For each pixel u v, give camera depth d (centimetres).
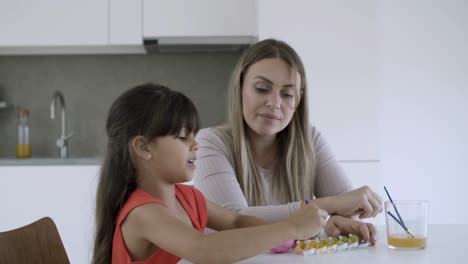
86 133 350
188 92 355
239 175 153
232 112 154
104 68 352
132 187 111
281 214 129
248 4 320
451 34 306
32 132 347
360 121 297
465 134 307
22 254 107
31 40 314
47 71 349
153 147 110
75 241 288
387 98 305
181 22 318
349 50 297
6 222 288
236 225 129
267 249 96
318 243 104
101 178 114
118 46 328
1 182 288
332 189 161
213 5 319
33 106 348
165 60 354
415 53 306
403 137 305
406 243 103
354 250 105
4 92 347
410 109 305
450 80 307
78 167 289
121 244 104
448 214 305
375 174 296
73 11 314
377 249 105
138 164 112
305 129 157
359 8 298
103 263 110
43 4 313
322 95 296
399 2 306
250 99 146
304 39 296
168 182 113
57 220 288
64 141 336
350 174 296
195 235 96
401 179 304
